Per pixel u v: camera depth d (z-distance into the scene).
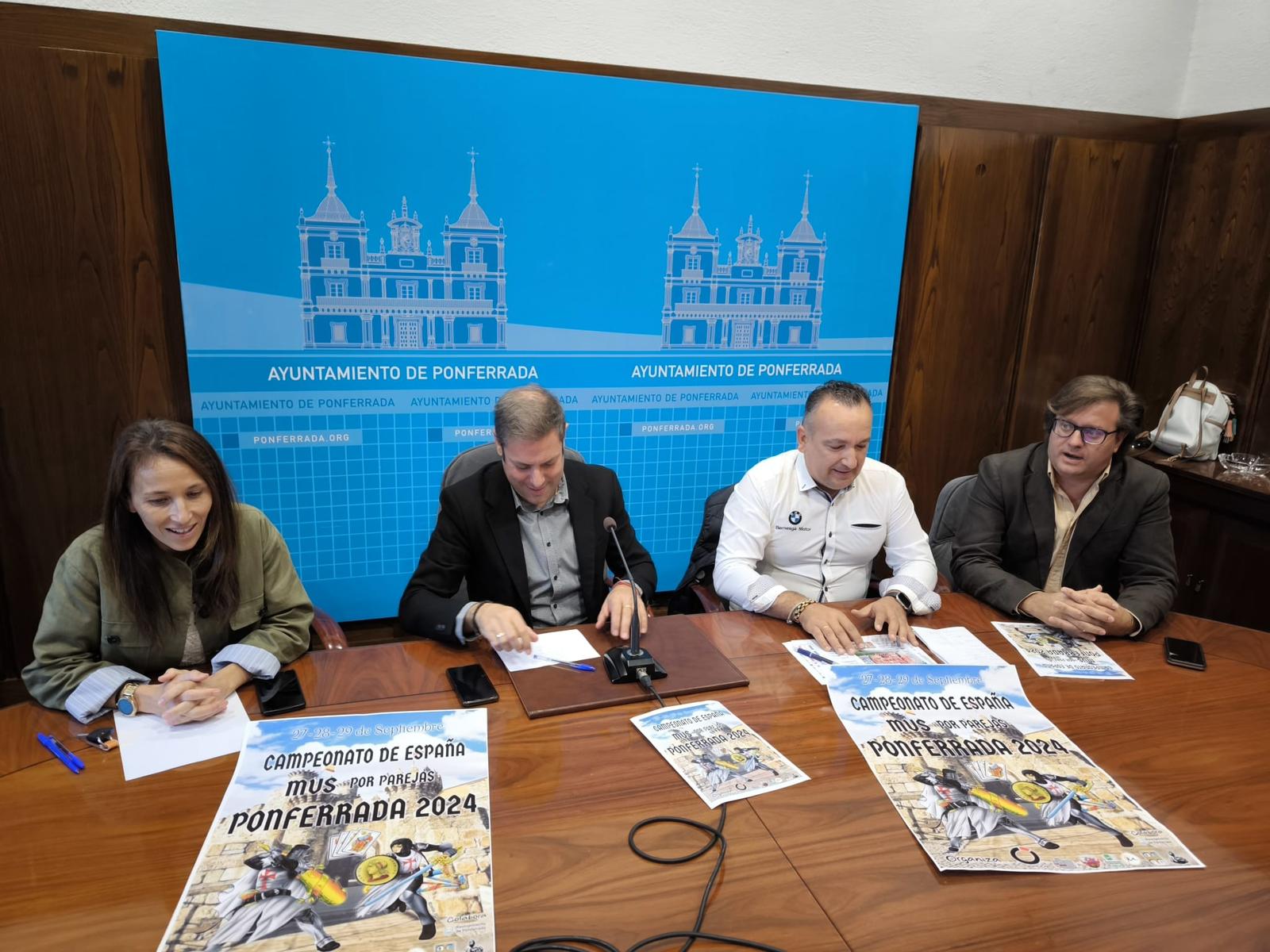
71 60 2.14
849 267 3.04
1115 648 1.53
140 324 2.37
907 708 1.27
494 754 1.11
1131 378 3.53
